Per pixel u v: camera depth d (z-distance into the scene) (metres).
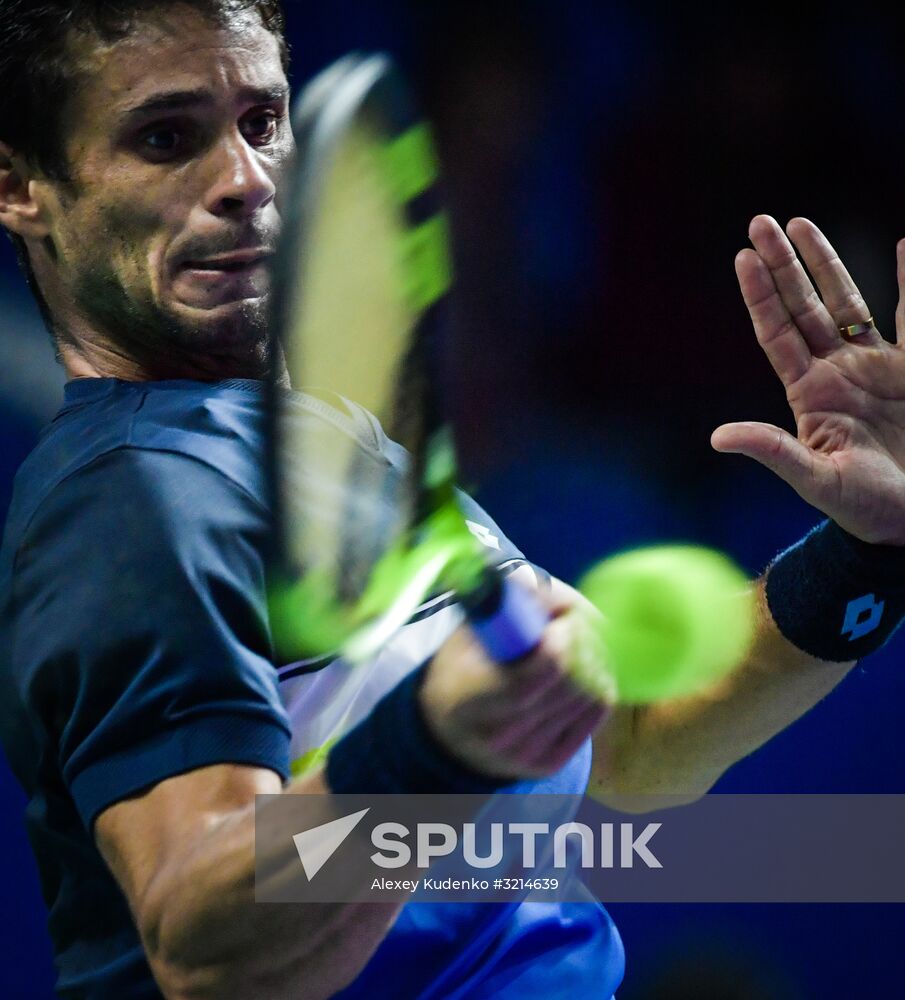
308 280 4.78
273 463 5.68
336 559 5.92
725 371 22.03
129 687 5.30
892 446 7.65
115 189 6.46
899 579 7.67
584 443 21.28
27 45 6.44
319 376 4.88
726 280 22.61
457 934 6.34
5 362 17.05
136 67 6.31
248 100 6.46
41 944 15.16
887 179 23.58
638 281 22.36
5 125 6.65
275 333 4.82
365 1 21.47
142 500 5.64
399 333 4.91
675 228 22.72
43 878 6.62
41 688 5.63
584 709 4.31
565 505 20.78
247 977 4.82
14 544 6.04
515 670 4.25
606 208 22.58
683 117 23.14
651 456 21.42
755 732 8.28
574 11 22.78
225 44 6.39
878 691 17.61
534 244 22.00
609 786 8.71
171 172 6.44
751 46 23.38
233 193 6.41
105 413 6.26
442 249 4.98
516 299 21.70
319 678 6.02
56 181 6.60
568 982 6.88
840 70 23.61
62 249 6.73
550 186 22.31
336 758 4.65
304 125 4.70
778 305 7.73
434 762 4.44
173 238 6.48
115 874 5.19
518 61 22.30
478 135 22.08
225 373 6.71
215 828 4.88
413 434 4.94
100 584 5.49
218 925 4.75
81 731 5.43
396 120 4.88
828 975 16.27
